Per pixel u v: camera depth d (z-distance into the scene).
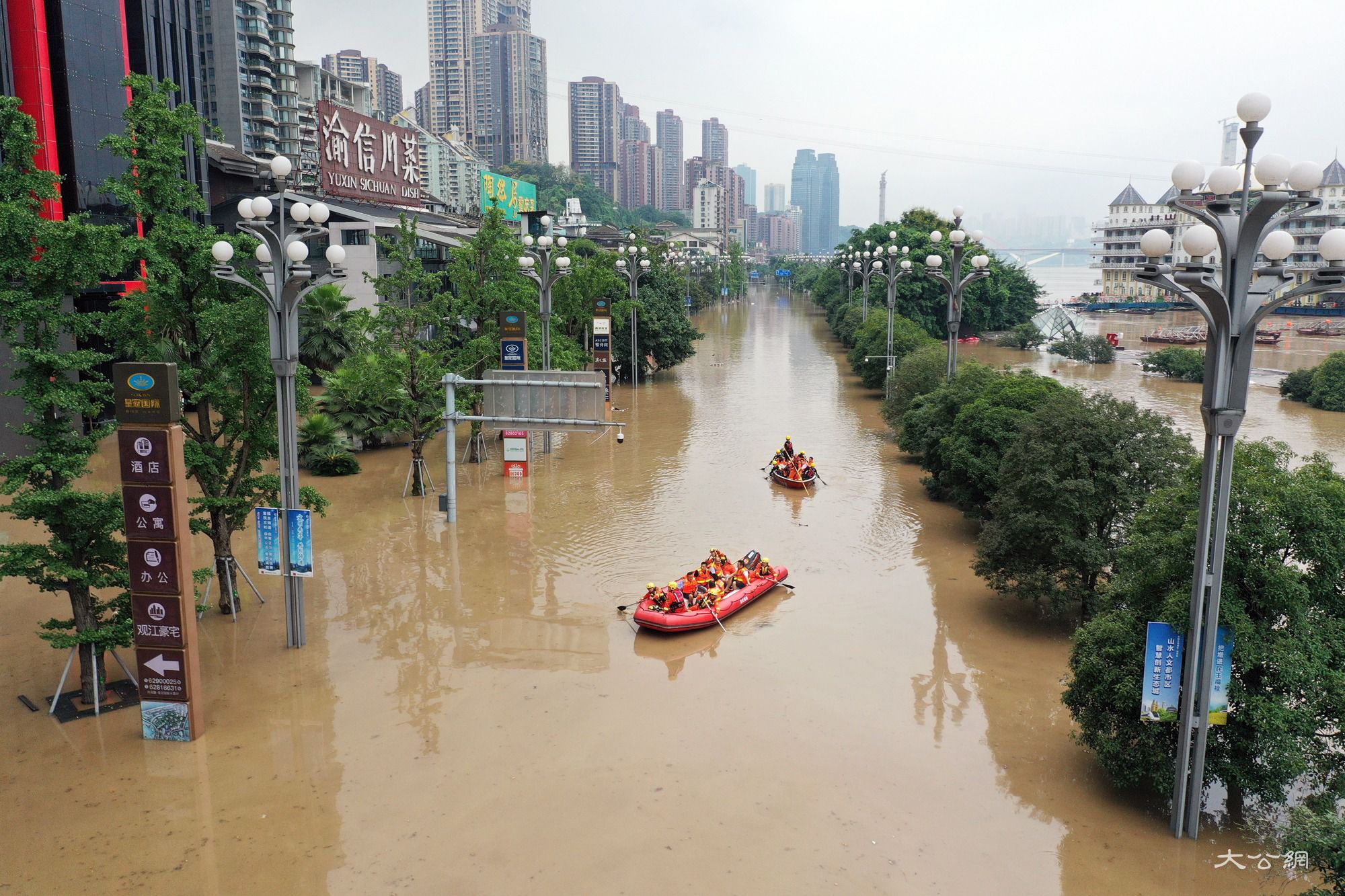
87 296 37.31
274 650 19.66
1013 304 89.81
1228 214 12.16
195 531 20.92
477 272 39.03
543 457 39.09
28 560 15.86
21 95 34.56
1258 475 14.01
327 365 52.28
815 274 174.25
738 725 16.14
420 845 12.70
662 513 30.19
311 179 102.81
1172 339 83.81
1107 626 14.34
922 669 18.55
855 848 12.65
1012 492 20.45
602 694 17.39
